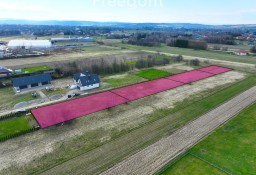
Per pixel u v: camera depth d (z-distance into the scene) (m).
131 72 63.69
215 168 22.88
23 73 57.28
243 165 23.31
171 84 52.41
